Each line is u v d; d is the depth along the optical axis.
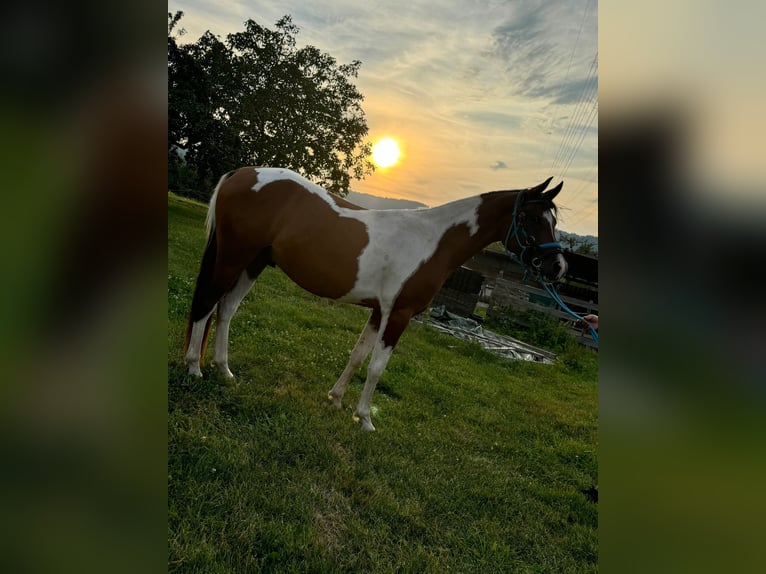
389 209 3.52
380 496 2.58
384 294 3.36
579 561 2.60
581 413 5.75
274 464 2.53
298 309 6.23
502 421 4.54
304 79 18.55
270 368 3.82
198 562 1.79
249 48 18.48
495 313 12.68
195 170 18.19
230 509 2.13
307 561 1.99
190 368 3.17
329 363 4.49
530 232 3.45
